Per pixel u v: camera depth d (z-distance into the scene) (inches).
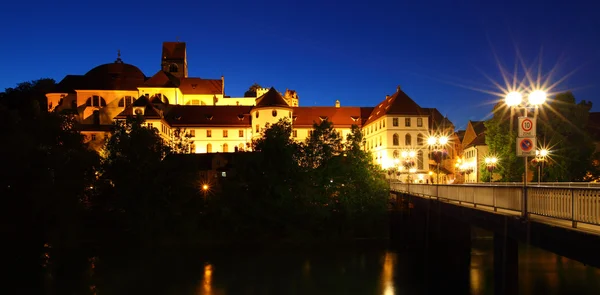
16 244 1542.8
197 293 1376.7
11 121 1606.8
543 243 621.0
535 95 705.6
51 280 1519.4
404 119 3700.8
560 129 2224.4
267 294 1352.1
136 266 1715.1
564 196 580.1
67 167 1734.7
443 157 1684.3
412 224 2012.8
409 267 1630.2
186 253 1955.0
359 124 4387.3
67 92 4554.6
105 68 4598.9
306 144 2454.5
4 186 1504.7
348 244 2101.4
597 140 2807.6
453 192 1088.2
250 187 2230.6
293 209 2180.1
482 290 1305.4
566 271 1380.4
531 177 2381.9
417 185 1653.5
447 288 1334.9
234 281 1498.5
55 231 1836.9
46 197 1589.6
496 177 2519.7
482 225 842.8
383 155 3735.2
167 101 4402.1
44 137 1688.0
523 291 1201.4
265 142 2273.6
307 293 1350.9
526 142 693.9
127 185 2150.6
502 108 2518.5
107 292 1396.4
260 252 1961.1
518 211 698.8
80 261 1786.4
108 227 2181.3
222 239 2167.8
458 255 1638.8
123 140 2178.9
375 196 2290.8
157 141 2295.8
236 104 4788.4
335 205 2269.9
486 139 2554.1
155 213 2180.1
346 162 2367.1
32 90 5002.5
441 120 4284.0
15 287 1448.1
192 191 2274.9
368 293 1330.0
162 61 4933.6
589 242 516.1
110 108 4387.3
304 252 1947.6
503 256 753.6
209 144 4087.1
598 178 2188.7
